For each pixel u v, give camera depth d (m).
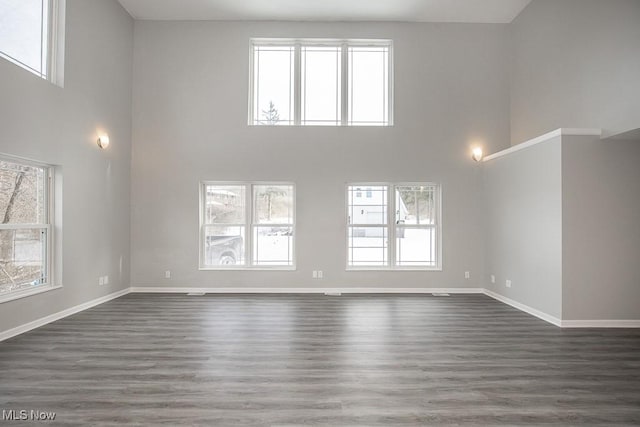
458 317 5.61
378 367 3.68
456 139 7.57
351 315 5.70
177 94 7.47
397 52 7.57
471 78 7.59
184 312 5.82
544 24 6.55
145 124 7.45
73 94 5.64
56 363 3.73
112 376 3.43
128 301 6.58
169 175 7.44
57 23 5.44
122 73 7.07
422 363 3.79
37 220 5.15
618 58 5.15
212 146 7.47
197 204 7.43
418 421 2.70
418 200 7.66
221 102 7.48
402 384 3.30
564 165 5.16
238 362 3.79
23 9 4.86
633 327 5.12
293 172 7.47
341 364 3.75
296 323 5.24
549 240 5.41
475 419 2.73
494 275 7.04
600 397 3.08
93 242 6.18
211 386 3.24
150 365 3.70
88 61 6.02
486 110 7.59
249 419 2.71
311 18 7.45
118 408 2.85
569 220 5.16
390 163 7.51
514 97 7.51
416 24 7.59
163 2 6.94
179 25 7.51
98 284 6.34
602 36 5.38
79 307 5.84
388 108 7.66
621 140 5.19
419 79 7.57
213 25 7.51
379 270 7.45
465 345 4.35
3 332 4.46
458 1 6.94
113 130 6.77
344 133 7.51
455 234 7.53
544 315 5.51
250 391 3.15
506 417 2.76
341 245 7.47
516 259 6.28
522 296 6.09
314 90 7.65
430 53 7.58
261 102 7.63
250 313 5.79
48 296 5.18
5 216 4.64
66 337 4.56
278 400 3.00
